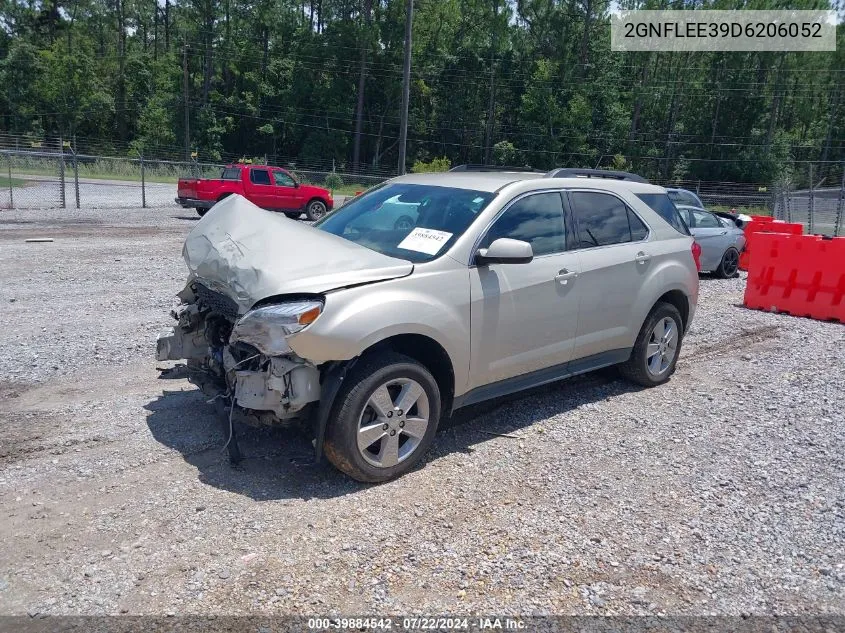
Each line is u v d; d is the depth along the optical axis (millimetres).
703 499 4465
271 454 4844
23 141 67562
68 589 3352
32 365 6648
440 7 70750
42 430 5141
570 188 5801
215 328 5031
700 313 10523
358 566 3607
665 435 5488
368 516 4094
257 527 3922
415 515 4133
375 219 5477
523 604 3375
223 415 4781
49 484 4336
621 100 71625
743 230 16547
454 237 4957
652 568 3705
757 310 10844
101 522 3928
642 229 6352
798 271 10398
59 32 80438
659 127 73125
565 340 5566
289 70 71938
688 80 71125
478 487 4512
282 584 3438
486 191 5328
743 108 69438
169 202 29344
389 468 4508
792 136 73625
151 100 72625
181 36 72812
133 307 9281
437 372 4895
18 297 9648
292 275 4293
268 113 71875
